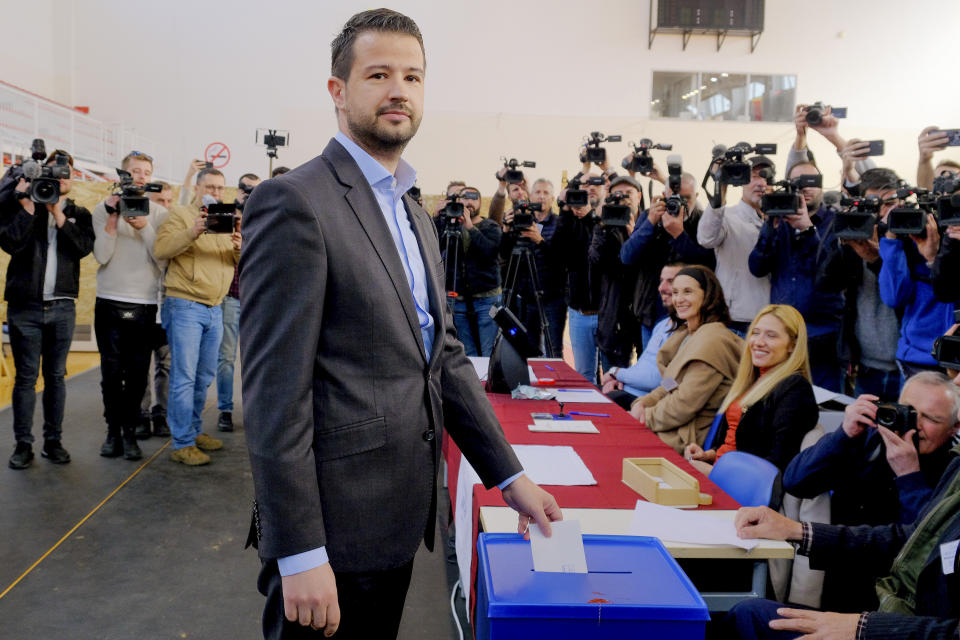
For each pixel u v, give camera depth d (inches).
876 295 124.6
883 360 124.1
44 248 138.5
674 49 401.1
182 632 86.8
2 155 253.3
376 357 40.5
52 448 147.1
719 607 60.3
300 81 390.3
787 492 76.2
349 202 40.9
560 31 398.3
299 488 36.9
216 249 147.0
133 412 152.0
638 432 93.7
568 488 71.3
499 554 48.7
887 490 72.6
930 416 68.0
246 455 159.2
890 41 397.7
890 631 48.9
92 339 294.5
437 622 91.7
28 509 123.3
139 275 148.6
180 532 116.9
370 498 40.4
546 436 90.8
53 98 382.3
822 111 138.6
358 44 42.0
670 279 133.4
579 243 177.3
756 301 132.3
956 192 92.7
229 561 107.0
